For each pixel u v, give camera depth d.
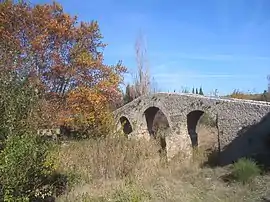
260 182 15.09
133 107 29.09
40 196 9.28
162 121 33.62
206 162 22.06
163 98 26.28
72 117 22.75
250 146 19.67
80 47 24.89
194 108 23.53
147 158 20.11
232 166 18.73
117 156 17.69
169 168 20.08
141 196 12.39
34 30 23.33
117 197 12.02
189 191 14.66
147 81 39.47
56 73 23.23
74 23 25.19
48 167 9.09
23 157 7.28
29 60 9.00
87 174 15.80
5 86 7.70
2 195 7.10
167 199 12.71
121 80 25.88
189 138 24.53
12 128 7.51
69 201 11.56
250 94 39.66
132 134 28.02
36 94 8.43
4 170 6.98
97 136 22.33
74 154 17.22
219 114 21.67
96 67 24.81
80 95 23.38
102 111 23.89
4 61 8.09
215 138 28.41
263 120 19.16
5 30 22.30
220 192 14.55
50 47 23.75
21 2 23.34
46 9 24.14
